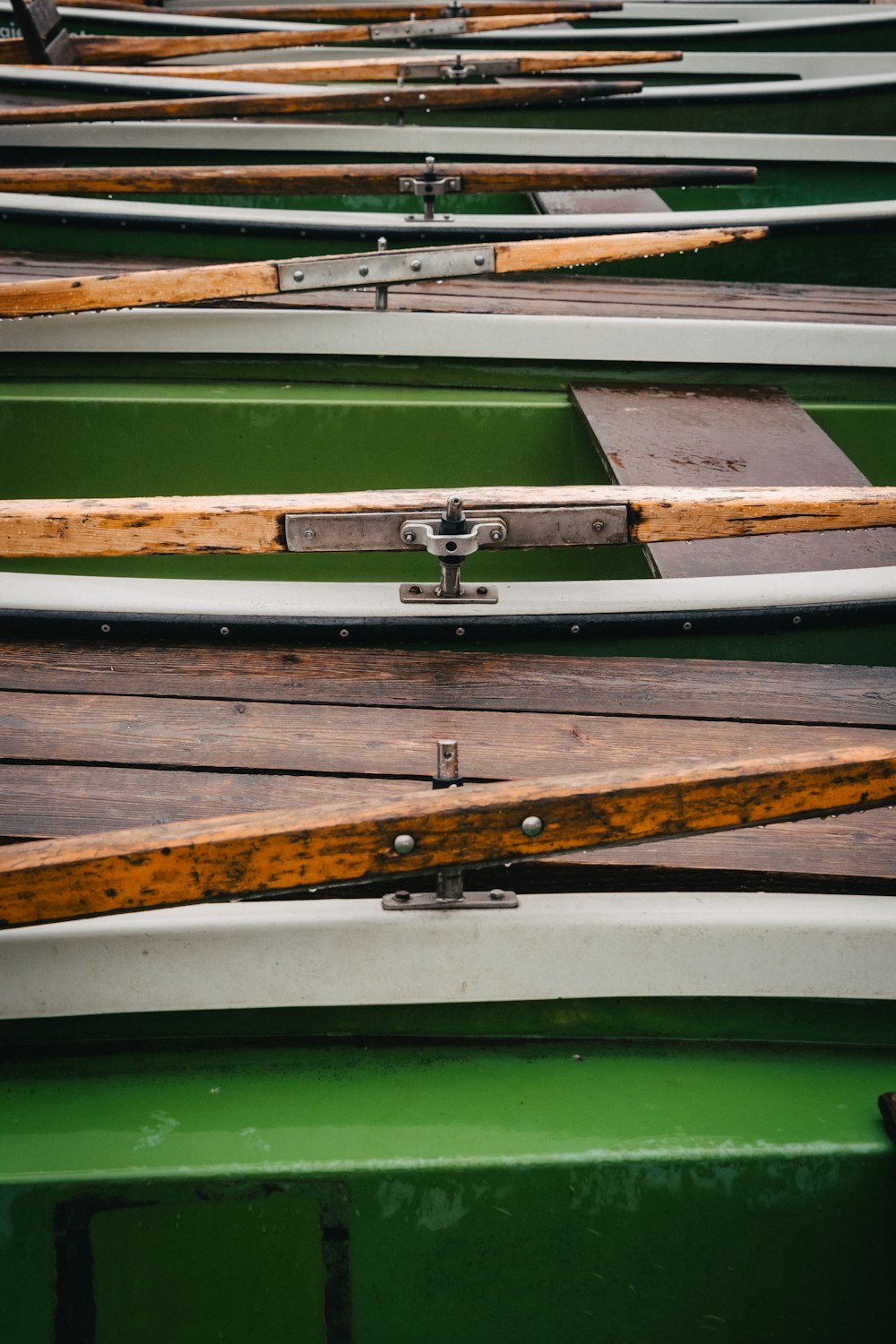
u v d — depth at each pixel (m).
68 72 4.63
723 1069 1.56
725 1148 1.40
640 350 3.27
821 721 1.94
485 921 1.51
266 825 1.27
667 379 3.33
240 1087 1.52
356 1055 1.57
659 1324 1.46
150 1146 1.40
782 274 4.00
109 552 1.85
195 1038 1.59
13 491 3.24
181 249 3.81
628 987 1.54
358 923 1.51
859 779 1.33
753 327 3.26
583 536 1.87
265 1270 1.40
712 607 2.12
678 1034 1.60
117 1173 1.35
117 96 4.65
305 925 1.50
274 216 3.77
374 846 1.28
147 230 3.75
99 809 1.68
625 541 1.89
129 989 1.52
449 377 3.32
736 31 5.95
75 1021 1.56
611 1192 1.40
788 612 2.11
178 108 4.17
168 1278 1.39
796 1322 1.46
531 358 3.29
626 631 2.12
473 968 1.53
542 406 3.21
